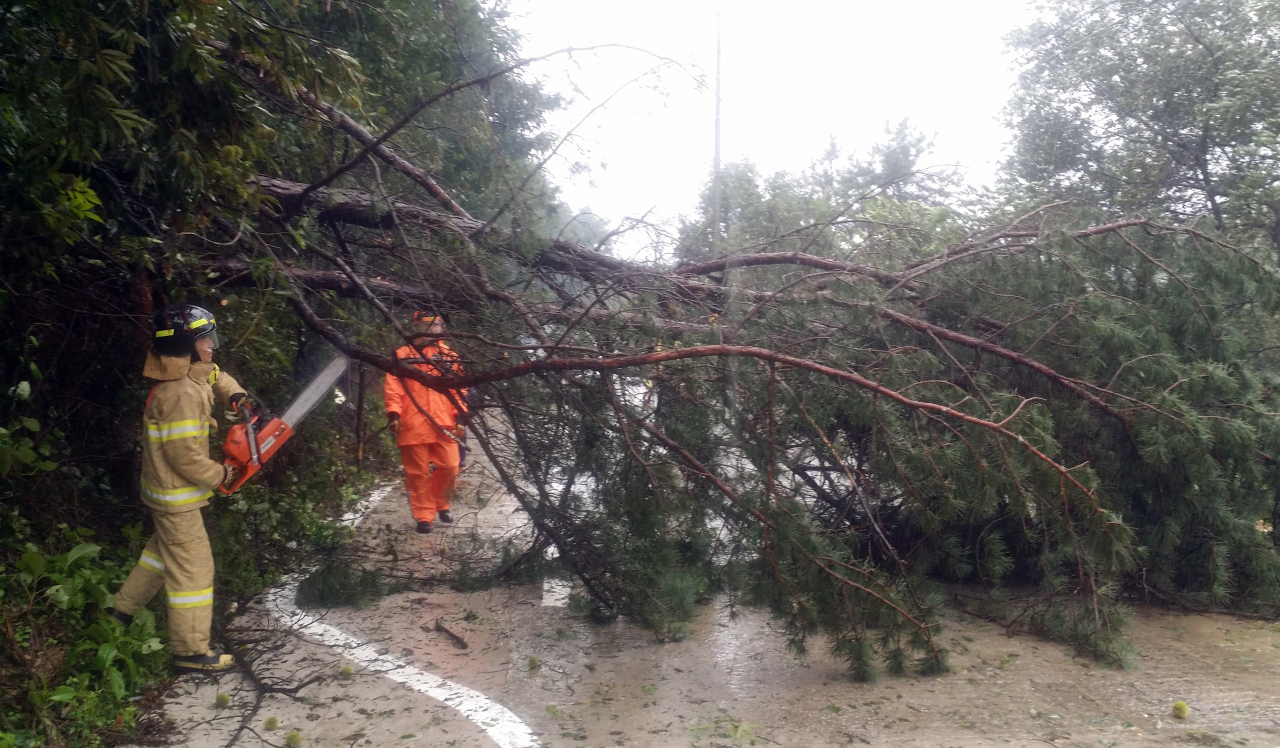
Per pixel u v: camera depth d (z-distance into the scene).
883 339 5.27
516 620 5.48
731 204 6.25
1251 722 4.08
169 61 4.02
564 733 3.89
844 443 5.30
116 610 4.25
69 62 3.54
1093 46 11.73
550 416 5.18
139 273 4.84
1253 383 5.57
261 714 3.96
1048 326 5.44
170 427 4.16
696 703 4.26
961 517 5.16
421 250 5.36
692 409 4.88
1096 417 5.36
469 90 5.96
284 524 6.15
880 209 6.88
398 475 9.85
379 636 5.07
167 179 4.32
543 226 5.54
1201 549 5.74
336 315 5.40
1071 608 5.17
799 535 4.54
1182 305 5.64
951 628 5.42
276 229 5.17
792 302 5.08
